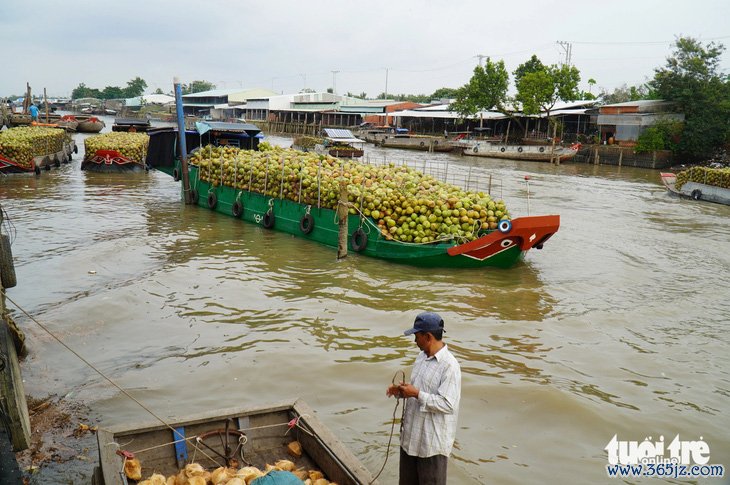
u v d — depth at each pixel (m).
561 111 56.75
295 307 11.51
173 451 5.69
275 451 5.99
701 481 6.36
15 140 30.53
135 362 8.91
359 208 15.46
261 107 96.19
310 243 16.89
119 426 5.59
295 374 8.62
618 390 8.43
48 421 7.18
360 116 86.44
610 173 42.62
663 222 22.97
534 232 13.69
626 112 49.25
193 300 11.74
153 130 25.20
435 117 70.56
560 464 6.64
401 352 9.47
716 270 15.59
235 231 18.34
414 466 4.84
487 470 6.49
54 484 5.96
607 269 15.36
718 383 8.75
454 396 4.60
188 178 22.89
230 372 8.63
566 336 10.48
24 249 15.35
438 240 14.35
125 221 19.47
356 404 7.84
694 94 45.88
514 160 52.59
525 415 7.68
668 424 7.53
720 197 28.02
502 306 11.98
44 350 9.25
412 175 17.66
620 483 6.31
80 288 12.25
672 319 11.57
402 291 12.70
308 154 21.52
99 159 32.28
